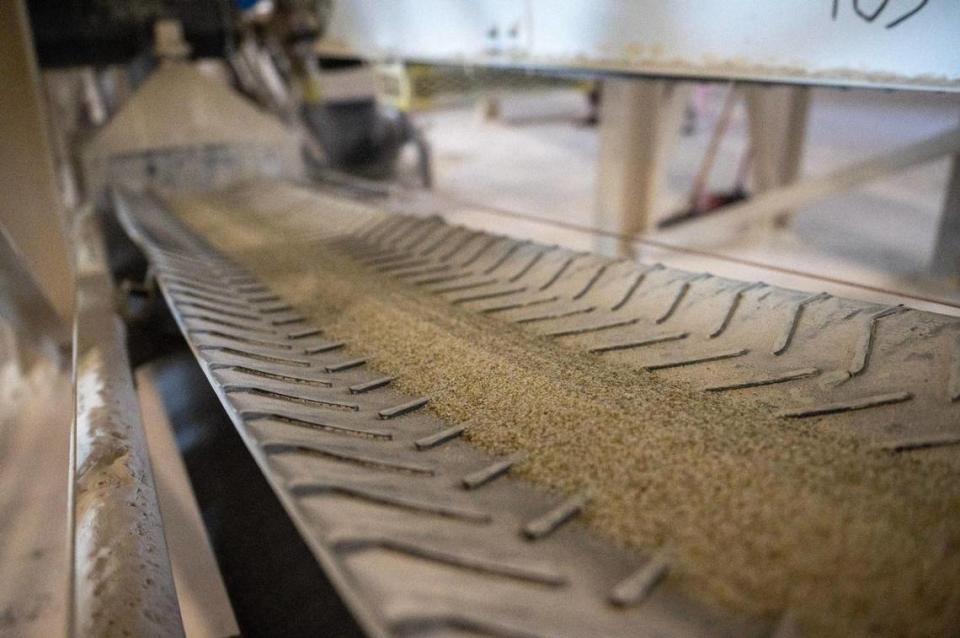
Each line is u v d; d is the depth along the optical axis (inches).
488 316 118.9
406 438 81.5
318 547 52.7
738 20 121.5
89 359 134.1
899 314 89.6
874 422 76.4
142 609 76.7
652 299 112.2
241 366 92.9
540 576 55.7
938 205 355.6
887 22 100.6
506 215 195.2
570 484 71.4
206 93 274.7
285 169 294.7
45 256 170.2
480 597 50.6
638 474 72.0
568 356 100.6
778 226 332.2
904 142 485.1
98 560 82.4
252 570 97.1
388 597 47.0
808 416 79.4
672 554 60.0
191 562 102.4
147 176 273.6
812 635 50.4
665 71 137.9
